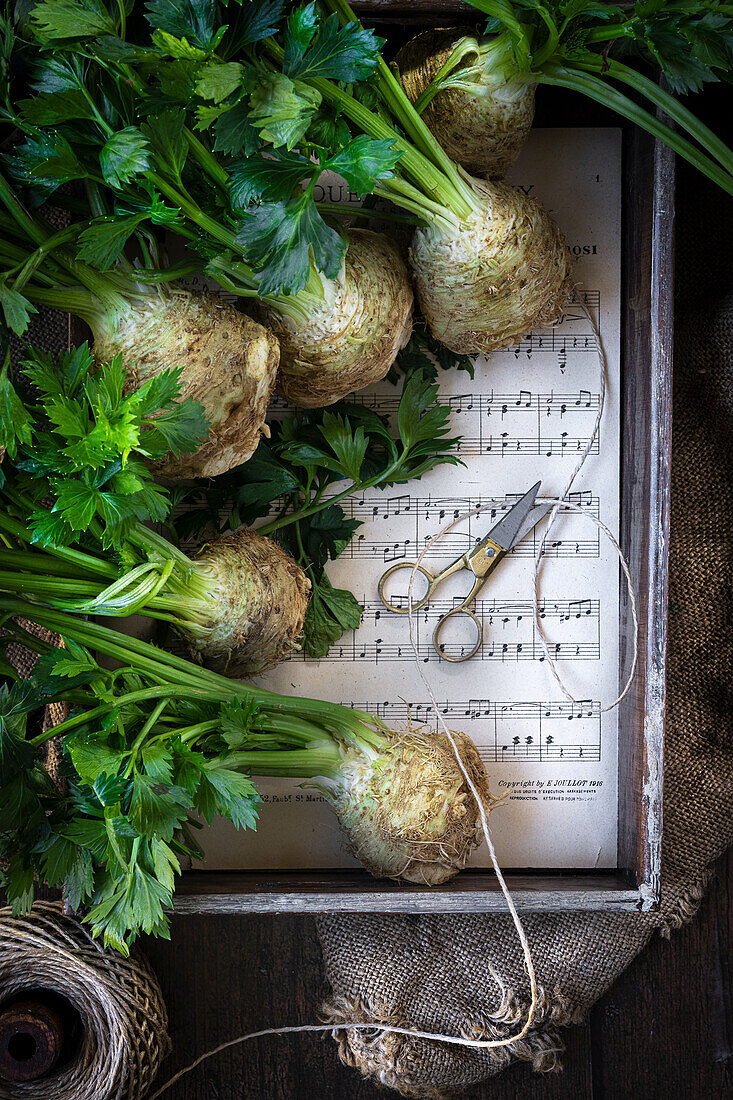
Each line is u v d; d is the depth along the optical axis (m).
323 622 0.81
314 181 0.69
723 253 0.83
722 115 0.82
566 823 0.82
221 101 0.67
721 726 0.84
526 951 0.75
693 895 0.83
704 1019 0.85
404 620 0.82
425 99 0.73
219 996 0.84
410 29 0.77
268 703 0.76
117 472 0.69
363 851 0.78
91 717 0.73
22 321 0.69
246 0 0.67
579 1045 0.84
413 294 0.77
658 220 0.77
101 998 0.79
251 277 0.72
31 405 0.72
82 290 0.71
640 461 0.79
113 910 0.72
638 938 0.82
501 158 0.76
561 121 0.81
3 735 0.72
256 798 0.75
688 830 0.83
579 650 0.82
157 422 0.70
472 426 0.81
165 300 0.72
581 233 0.81
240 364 0.72
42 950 0.79
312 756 0.77
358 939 0.82
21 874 0.73
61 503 0.69
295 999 0.84
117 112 0.70
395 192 0.73
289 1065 0.84
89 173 0.70
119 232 0.69
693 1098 0.84
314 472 0.80
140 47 0.68
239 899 0.76
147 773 0.71
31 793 0.73
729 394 0.83
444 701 0.82
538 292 0.76
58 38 0.67
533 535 0.82
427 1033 0.79
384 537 0.82
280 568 0.77
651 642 0.78
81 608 0.73
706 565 0.84
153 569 0.73
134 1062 0.79
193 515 0.80
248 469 0.79
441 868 0.78
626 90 0.79
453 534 0.82
